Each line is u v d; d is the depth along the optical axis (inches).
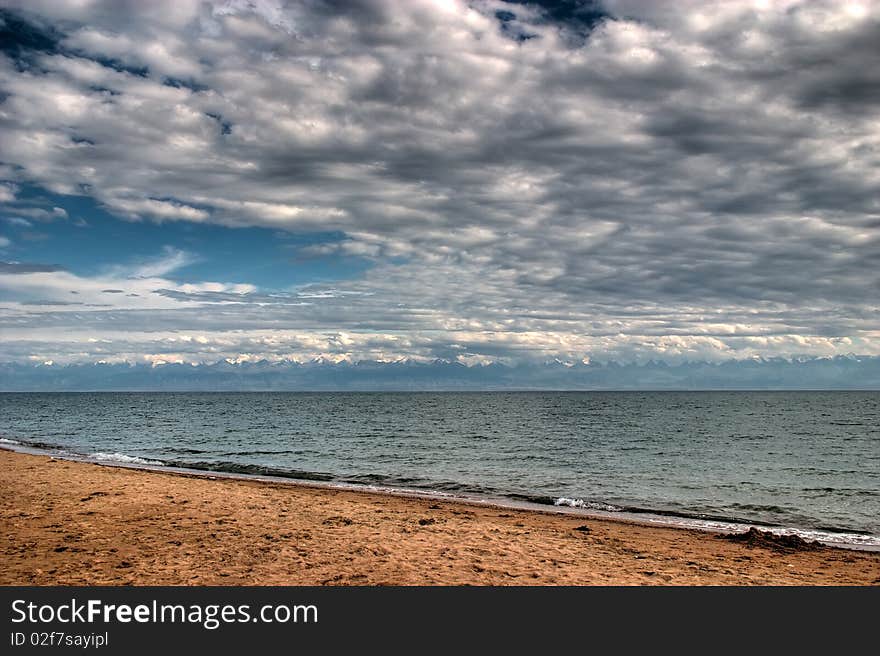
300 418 3442.4
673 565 516.7
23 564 453.4
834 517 833.5
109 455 1510.8
